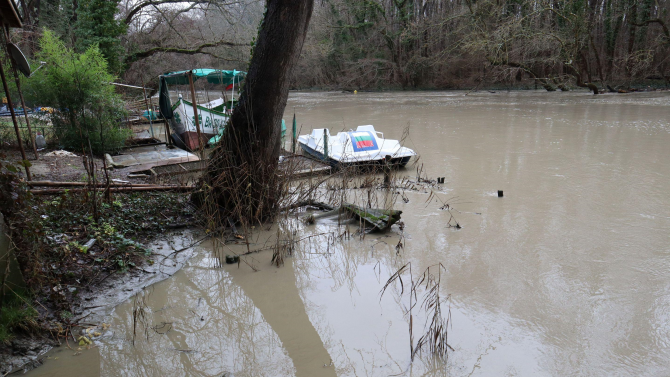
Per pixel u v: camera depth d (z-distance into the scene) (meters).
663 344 4.13
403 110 25.02
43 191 6.58
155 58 28.31
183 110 13.18
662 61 32.72
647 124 16.75
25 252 4.48
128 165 10.54
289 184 8.01
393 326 4.53
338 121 21.06
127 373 3.87
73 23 21.70
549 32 29.12
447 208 8.09
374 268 5.85
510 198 8.55
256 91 7.00
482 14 28.62
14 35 17.25
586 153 12.20
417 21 39.75
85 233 6.18
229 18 25.48
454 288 5.22
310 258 6.20
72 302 4.85
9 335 4.04
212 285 5.49
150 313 4.84
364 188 9.42
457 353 4.06
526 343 4.19
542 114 20.78
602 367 3.85
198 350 4.22
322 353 4.13
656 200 8.12
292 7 6.62
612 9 35.03
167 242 6.66
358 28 43.50
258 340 4.38
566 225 7.06
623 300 4.87
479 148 13.47
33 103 11.67
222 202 7.43
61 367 3.92
